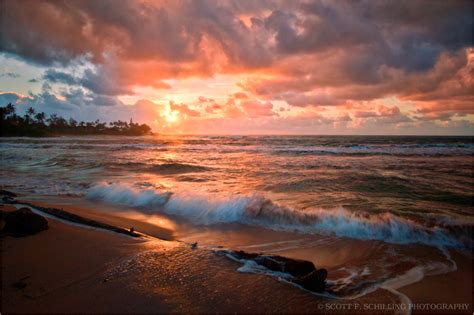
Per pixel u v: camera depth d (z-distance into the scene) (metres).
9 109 120.50
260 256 3.72
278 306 2.73
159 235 5.30
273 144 41.97
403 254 4.51
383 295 3.14
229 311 2.60
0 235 4.38
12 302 2.57
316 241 5.08
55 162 17.69
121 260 3.64
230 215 6.52
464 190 9.27
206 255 3.91
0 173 13.16
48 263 3.48
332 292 3.12
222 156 23.00
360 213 6.25
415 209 6.95
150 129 195.50
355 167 15.27
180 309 2.60
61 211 5.84
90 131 151.62
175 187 9.50
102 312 2.48
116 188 8.92
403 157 21.14
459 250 4.67
